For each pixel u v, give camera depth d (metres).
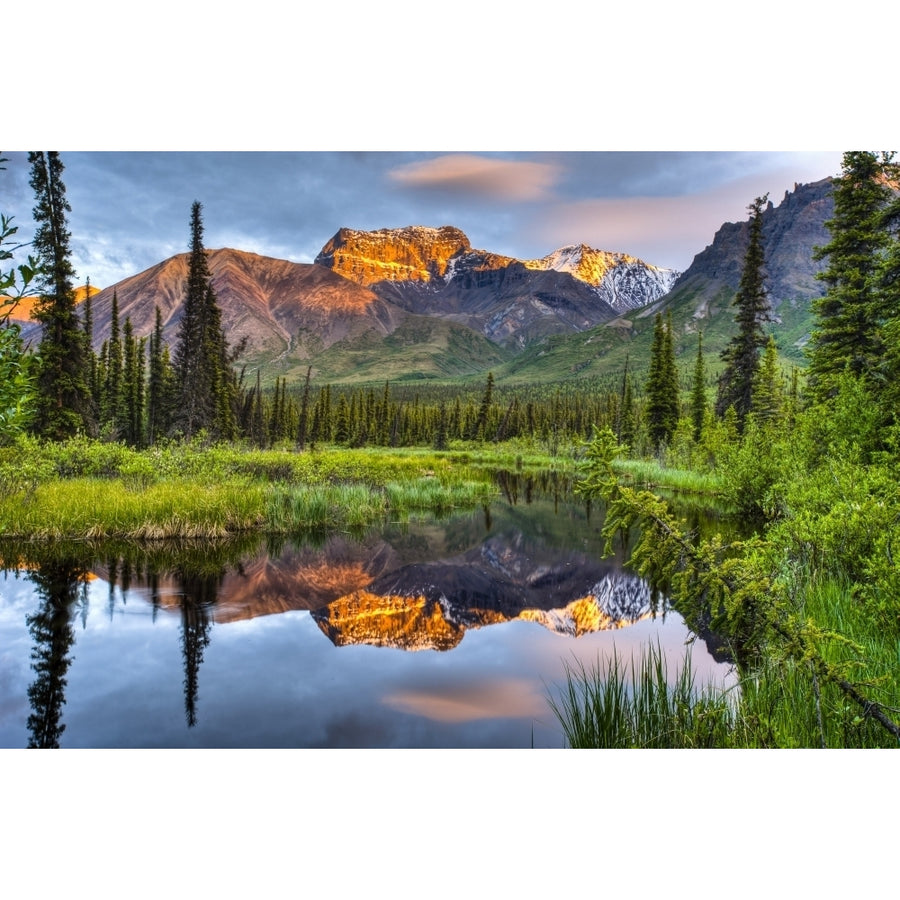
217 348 44.50
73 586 11.84
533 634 9.59
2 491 16.58
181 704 7.07
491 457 53.00
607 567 14.23
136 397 47.75
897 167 18.72
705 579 4.27
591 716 5.51
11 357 4.33
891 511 7.56
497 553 15.68
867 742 4.54
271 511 18.22
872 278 18.47
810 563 8.05
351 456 40.22
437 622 10.32
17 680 7.76
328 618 10.44
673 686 6.45
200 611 10.64
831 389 18.61
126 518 15.60
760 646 5.47
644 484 27.72
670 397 44.41
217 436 38.19
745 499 19.03
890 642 5.89
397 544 16.66
